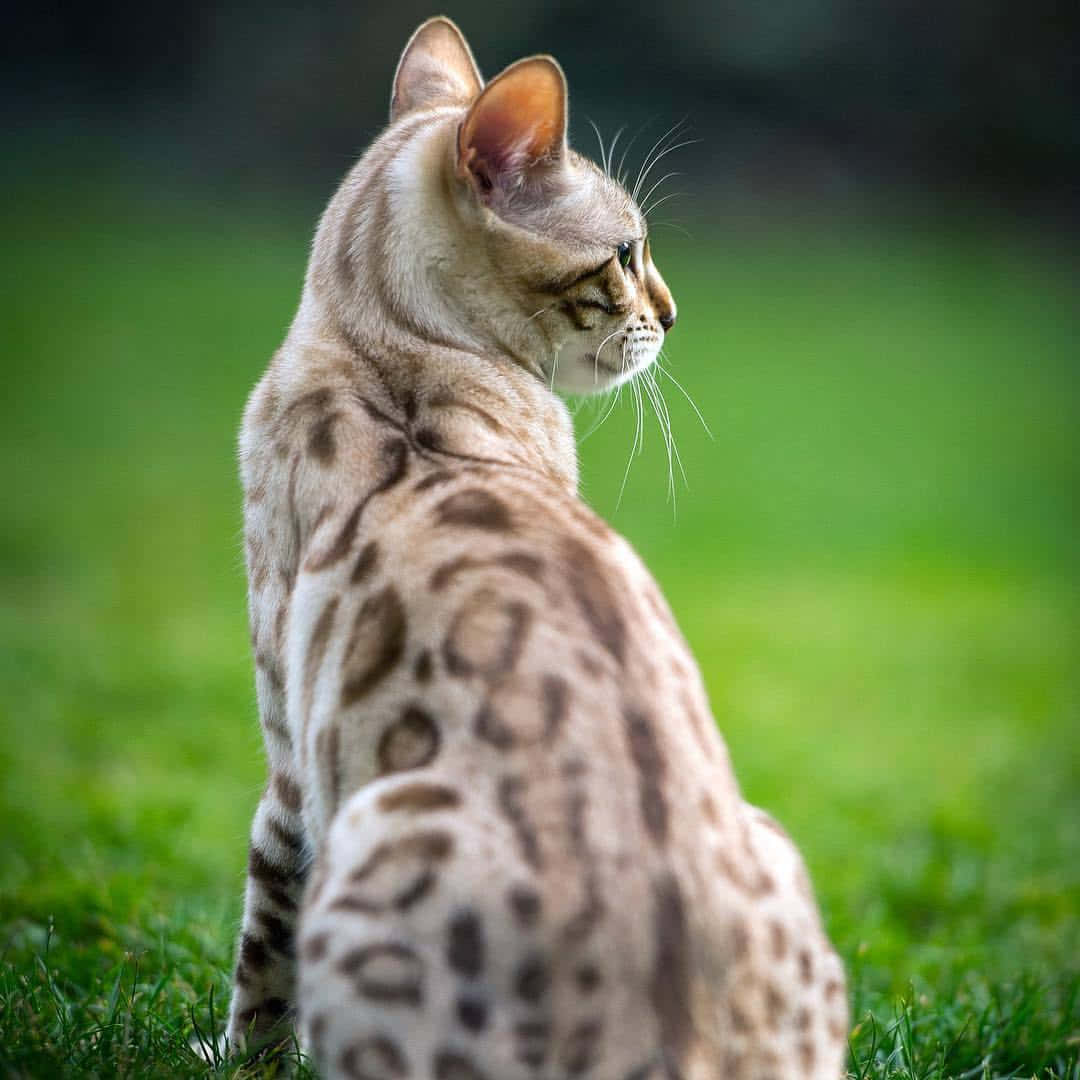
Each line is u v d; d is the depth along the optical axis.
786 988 5.10
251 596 6.27
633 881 4.70
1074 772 14.62
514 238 6.68
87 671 15.99
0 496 23.75
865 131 43.28
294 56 42.22
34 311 32.72
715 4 41.59
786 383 31.09
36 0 41.97
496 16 41.34
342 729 5.27
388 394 6.32
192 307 33.81
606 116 40.97
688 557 22.39
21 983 7.01
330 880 4.80
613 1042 4.59
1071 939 10.17
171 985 7.45
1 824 11.00
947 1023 7.76
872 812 13.15
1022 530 24.77
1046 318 37.00
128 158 41.50
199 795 12.50
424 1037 4.56
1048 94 43.41
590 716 4.93
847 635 19.17
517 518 5.50
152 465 25.83
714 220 40.56
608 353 7.11
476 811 4.77
